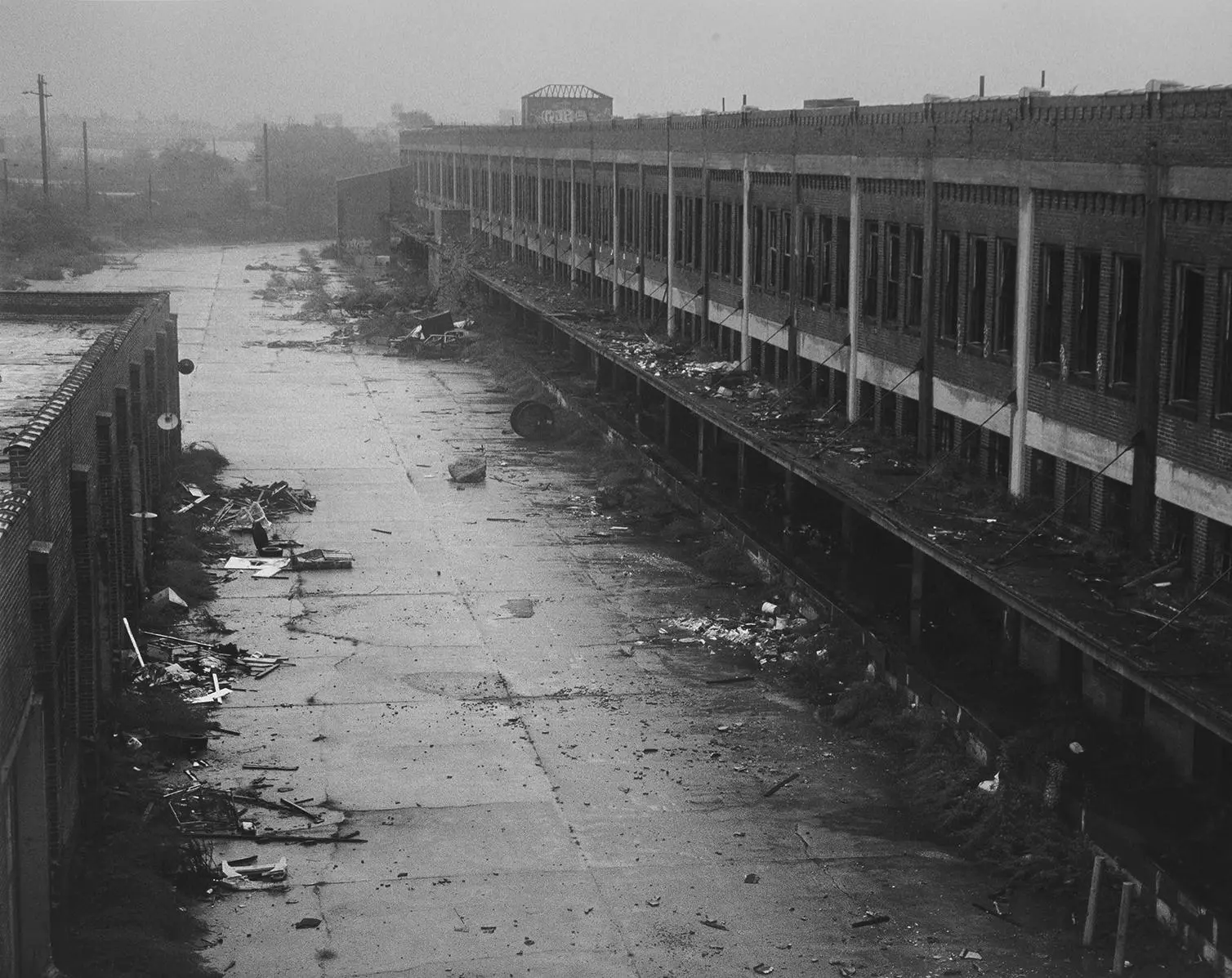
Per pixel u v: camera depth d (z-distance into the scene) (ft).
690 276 165.27
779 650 100.01
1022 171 88.48
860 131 114.11
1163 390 75.20
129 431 100.22
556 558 123.65
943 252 101.30
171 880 67.36
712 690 93.76
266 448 166.20
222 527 131.95
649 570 120.16
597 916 65.57
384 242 406.41
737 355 150.61
